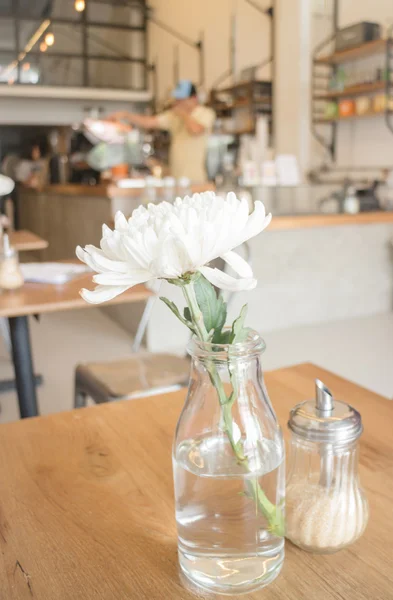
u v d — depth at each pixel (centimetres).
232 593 64
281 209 467
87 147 768
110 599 64
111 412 112
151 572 68
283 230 473
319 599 63
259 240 466
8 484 88
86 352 434
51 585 66
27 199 915
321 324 498
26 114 1020
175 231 53
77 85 1041
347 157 681
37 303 209
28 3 1002
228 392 64
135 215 61
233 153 704
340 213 491
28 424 108
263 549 64
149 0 1045
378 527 75
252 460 64
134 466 92
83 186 573
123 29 1052
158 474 90
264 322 480
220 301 65
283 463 66
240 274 57
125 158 611
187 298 62
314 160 691
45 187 732
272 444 66
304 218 463
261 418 66
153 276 58
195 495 64
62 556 72
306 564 69
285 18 693
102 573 68
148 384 197
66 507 82
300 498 70
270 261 475
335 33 624
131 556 71
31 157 1170
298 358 403
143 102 1074
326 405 68
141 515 80
